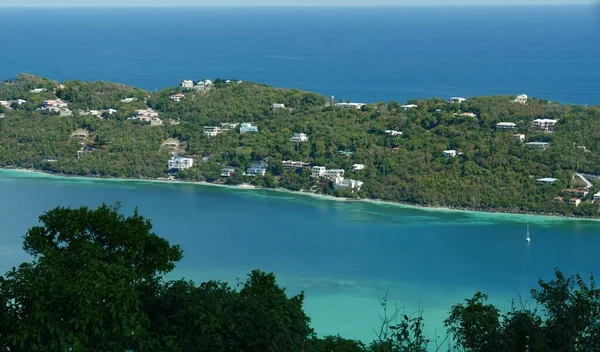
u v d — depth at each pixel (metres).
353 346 24.00
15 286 21.28
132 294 21.58
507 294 71.19
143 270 27.12
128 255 27.72
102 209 28.55
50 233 27.95
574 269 78.81
